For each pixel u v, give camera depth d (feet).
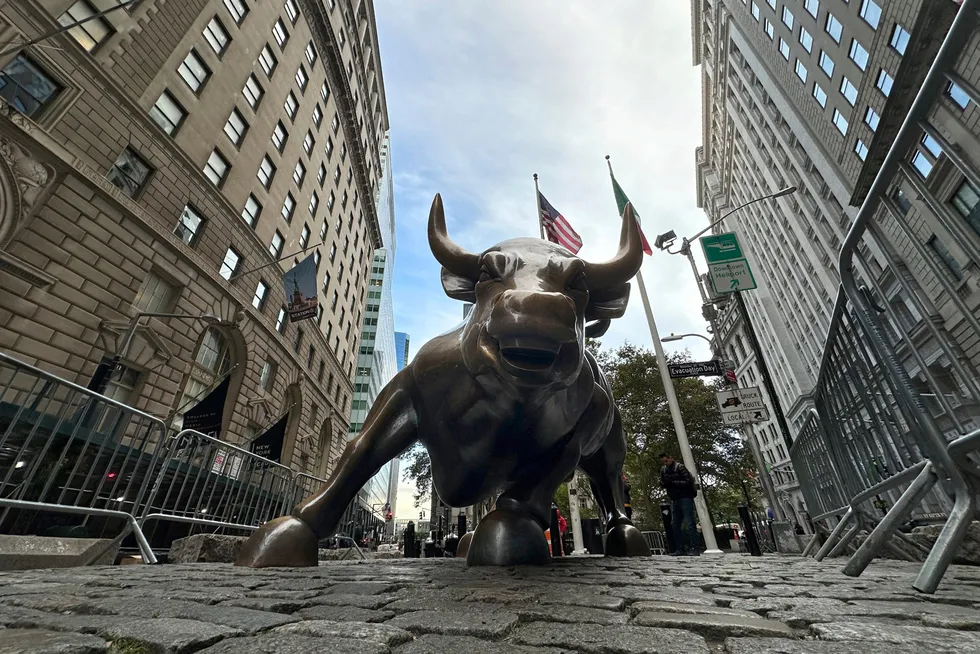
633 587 6.45
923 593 5.66
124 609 4.46
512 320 6.36
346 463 10.41
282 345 65.51
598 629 3.85
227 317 52.70
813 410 15.85
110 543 13.29
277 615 4.22
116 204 39.32
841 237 92.58
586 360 9.87
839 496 14.78
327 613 4.48
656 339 39.70
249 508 20.59
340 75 94.22
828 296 108.58
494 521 10.45
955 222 5.73
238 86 58.75
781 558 15.94
